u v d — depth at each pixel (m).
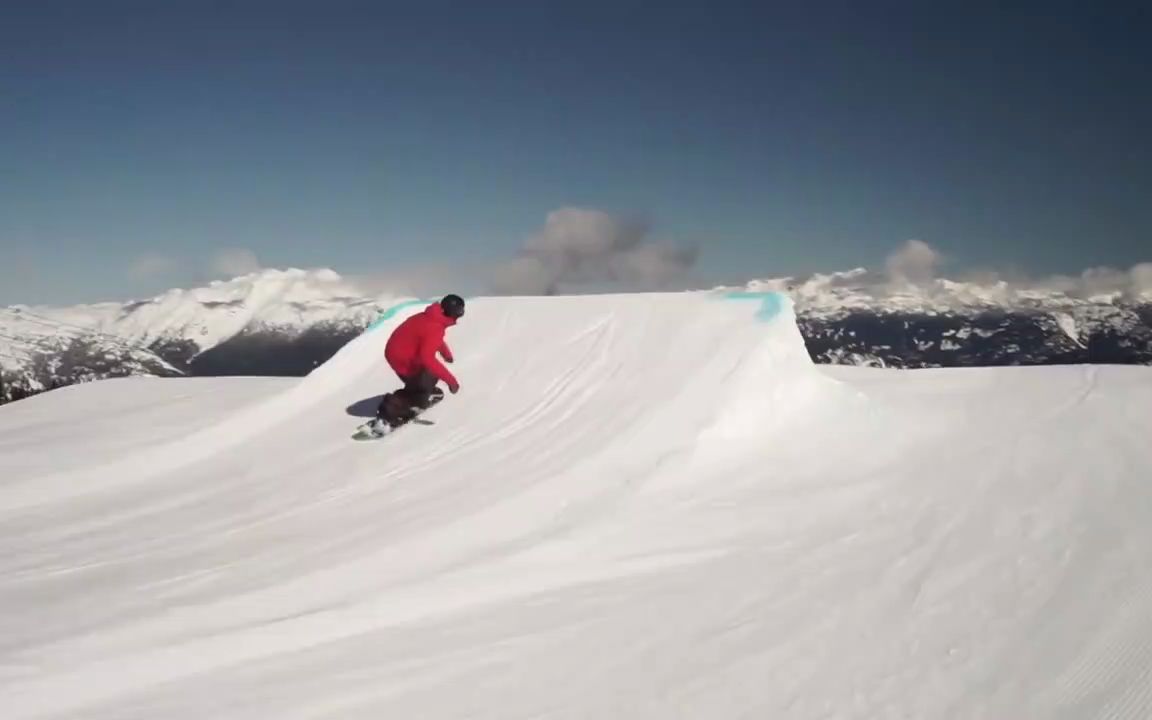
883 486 6.23
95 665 3.71
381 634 4.14
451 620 4.32
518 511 5.85
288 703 3.41
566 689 3.53
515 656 3.85
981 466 6.46
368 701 3.43
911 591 4.42
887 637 3.93
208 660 3.82
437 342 8.05
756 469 6.69
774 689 3.49
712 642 3.95
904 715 3.27
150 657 3.80
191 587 4.67
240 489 6.87
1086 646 3.73
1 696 3.42
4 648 3.84
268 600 4.48
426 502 6.13
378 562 5.02
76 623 4.14
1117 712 3.24
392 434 7.88
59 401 11.52
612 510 5.87
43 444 8.50
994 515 5.46
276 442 8.27
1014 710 3.28
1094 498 5.61
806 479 6.46
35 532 5.92
